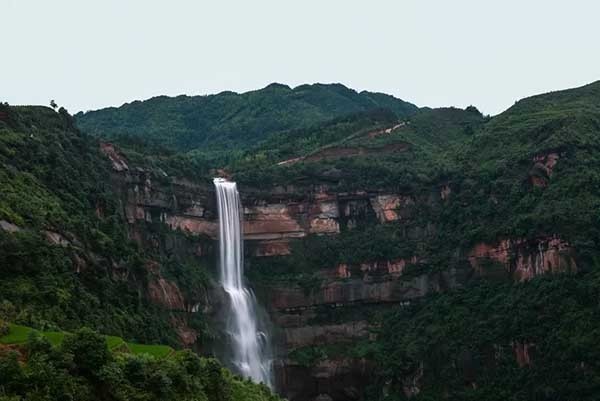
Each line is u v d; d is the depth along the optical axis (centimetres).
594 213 11038
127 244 9669
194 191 12444
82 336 5034
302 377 12094
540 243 11262
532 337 10556
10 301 6650
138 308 8831
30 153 9350
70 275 7700
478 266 12000
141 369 5197
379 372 11706
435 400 10969
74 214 8969
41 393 4681
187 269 11456
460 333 11312
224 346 11312
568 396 9888
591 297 10388
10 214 7506
